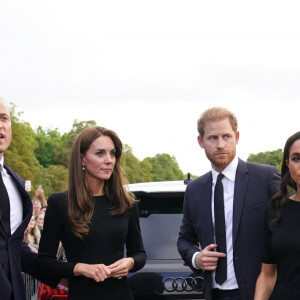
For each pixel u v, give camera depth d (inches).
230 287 177.2
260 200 179.0
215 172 185.3
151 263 198.2
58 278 171.8
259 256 175.9
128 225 179.5
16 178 184.7
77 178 173.6
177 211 211.5
